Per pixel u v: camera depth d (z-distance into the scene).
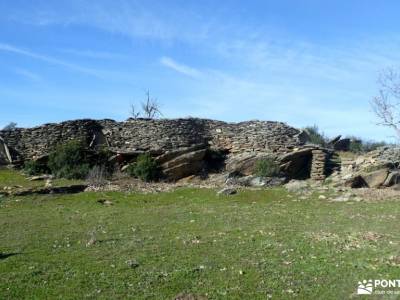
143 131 35.75
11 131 35.31
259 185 31.77
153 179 33.12
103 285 12.81
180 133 35.88
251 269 14.01
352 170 33.03
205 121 37.12
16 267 14.40
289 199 27.94
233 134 36.47
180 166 33.56
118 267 14.23
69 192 28.95
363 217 22.58
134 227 20.19
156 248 16.41
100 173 32.06
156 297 12.02
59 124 35.88
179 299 11.87
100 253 15.85
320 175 33.38
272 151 35.22
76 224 20.91
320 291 12.36
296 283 12.89
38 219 22.05
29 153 35.06
